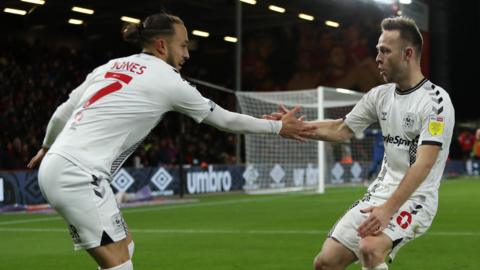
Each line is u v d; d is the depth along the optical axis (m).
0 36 32.88
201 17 34.47
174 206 16.66
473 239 9.74
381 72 4.40
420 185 4.34
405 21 4.31
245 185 23.27
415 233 4.37
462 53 40.47
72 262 8.05
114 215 4.04
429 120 4.22
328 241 4.54
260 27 37.06
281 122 4.65
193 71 37.12
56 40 35.53
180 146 19.36
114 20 33.81
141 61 4.22
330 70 36.88
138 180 19.05
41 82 27.89
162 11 4.71
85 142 4.02
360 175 27.28
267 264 7.76
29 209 15.75
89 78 4.33
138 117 4.12
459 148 39.97
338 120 4.93
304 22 37.31
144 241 9.88
